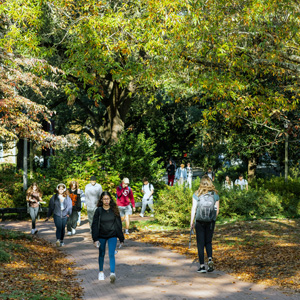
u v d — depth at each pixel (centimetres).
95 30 1245
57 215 1204
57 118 4150
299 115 2097
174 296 702
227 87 1208
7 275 763
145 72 1320
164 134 4572
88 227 1644
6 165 3366
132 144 2369
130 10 1495
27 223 1748
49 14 1573
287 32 1205
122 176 2284
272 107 1337
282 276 825
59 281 791
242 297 700
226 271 908
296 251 1037
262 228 1445
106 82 2856
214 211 873
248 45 1366
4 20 1439
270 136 2736
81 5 1406
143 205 1892
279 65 1204
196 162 4353
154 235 1436
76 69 1273
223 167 3694
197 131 4231
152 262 991
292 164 3141
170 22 1161
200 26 1207
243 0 1211
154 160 2408
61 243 1224
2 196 2027
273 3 1162
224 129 2894
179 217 1611
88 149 2303
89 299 684
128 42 1295
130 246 1223
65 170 2209
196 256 1070
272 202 1855
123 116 2842
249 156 2898
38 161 3525
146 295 707
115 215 811
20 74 1586
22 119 1634
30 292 667
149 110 3744
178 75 1391
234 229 1461
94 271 895
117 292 727
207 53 1259
